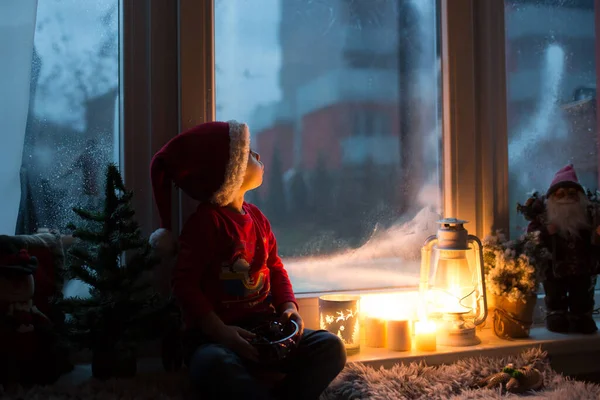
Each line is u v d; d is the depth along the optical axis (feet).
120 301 3.81
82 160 4.50
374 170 5.18
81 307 3.81
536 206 5.14
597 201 5.09
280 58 4.91
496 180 5.41
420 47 5.31
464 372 4.33
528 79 5.62
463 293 4.82
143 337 3.87
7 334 3.63
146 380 3.86
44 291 3.93
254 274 4.01
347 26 5.10
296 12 4.96
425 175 5.32
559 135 5.73
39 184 4.40
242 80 4.81
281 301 4.16
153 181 3.94
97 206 4.51
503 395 4.17
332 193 5.06
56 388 3.67
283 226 4.93
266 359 3.53
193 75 4.52
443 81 5.29
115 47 4.57
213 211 3.97
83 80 4.50
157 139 4.52
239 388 3.29
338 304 4.47
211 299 3.87
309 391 3.69
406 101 5.27
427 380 4.21
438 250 4.79
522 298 4.79
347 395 4.04
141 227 4.53
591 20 5.82
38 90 4.40
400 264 5.24
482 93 5.37
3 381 3.68
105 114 4.55
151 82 4.50
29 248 3.89
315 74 5.02
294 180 4.96
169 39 4.56
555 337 4.89
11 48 3.97
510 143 5.57
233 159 3.87
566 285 5.05
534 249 4.92
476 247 5.00
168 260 4.45
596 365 5.01
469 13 5.29
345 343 4.47
